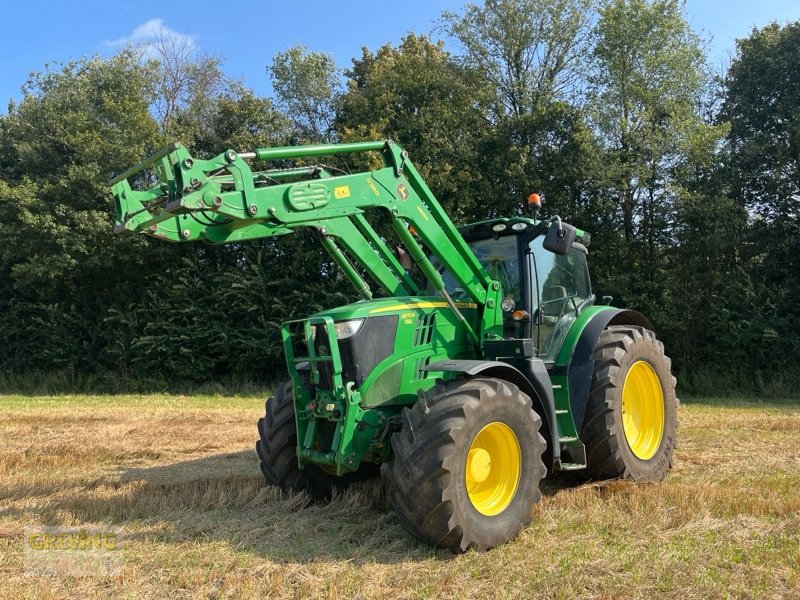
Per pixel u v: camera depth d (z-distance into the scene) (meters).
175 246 18.52
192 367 18.23
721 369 16.62
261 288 17.95
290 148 4.32
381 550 3.98
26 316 19.83
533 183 16.78
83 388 18.89
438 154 17.89
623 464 5.40
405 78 18.81
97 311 19.52
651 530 4.18
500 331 5.20
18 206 17.11
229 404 13.62
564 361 5.38
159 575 3.60
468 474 4.06
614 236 17.00
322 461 4.39
